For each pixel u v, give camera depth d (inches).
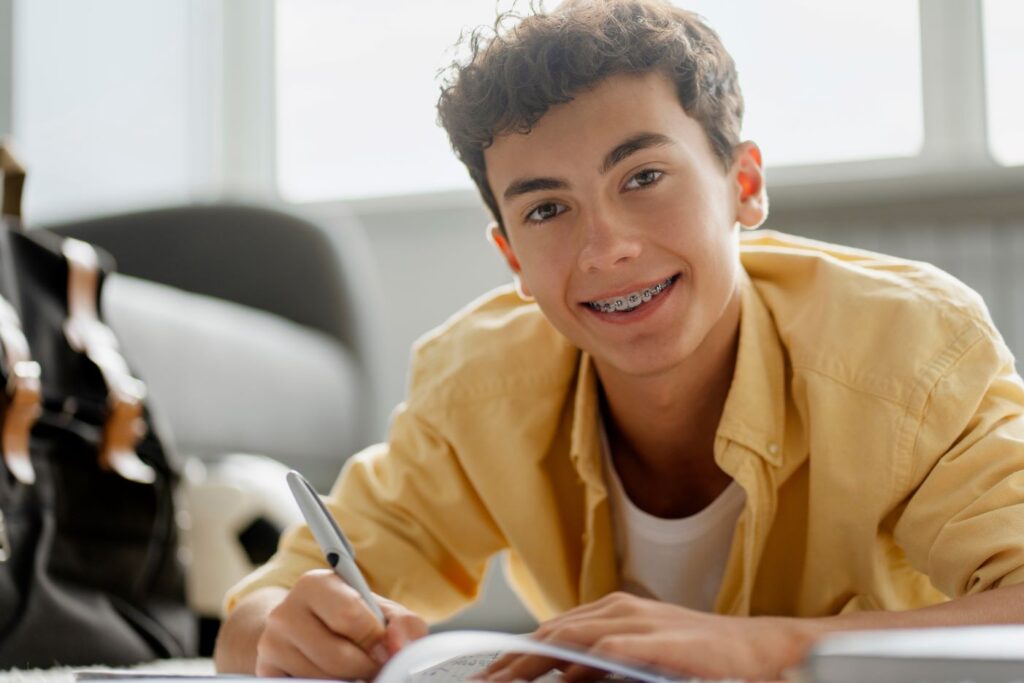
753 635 25.8
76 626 46.4
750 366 36.8
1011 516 30.5
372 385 93.7
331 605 28.8
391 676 21.0
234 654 34.6
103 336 52.3
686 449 39.1
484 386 41.2
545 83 33.3
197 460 64.3
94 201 112.7
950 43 92.2
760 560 37.8
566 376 40.4
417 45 110.7
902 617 27.5
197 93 113.3
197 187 112.7
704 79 35.8
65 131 113.3
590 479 38.7
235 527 59.5
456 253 105.6
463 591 43.8
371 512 42.1
